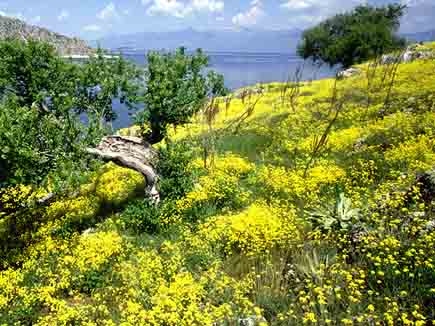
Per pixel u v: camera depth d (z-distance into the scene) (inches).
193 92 554.9
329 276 299.3
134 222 478.6
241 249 378.0
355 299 251.3
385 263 290.0
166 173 545.3
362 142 626.5
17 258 432.5
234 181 550.9
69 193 596.1
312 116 880.9
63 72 548.4
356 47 2315.5
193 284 327.3
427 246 298.2
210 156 661.3
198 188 526.9
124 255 408.8
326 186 500.4
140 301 324.8
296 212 440.8
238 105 1223.5
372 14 2588.6
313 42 2647.6
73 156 454.0
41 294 348.2
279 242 366.9
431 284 266.5
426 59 1337.4
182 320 277.6
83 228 504.7
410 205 375.2
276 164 639.8
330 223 370.0
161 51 555.5
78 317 313.0
